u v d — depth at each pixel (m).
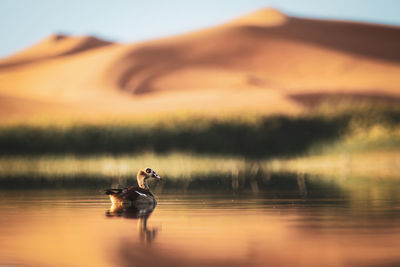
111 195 78.50
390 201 78.25
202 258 45.44
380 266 42.28
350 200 80.12
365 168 154.75
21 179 134.25
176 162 177.88
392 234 53.56
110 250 48.38
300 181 117.62
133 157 195.62
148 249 48.50
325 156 184.75
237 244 50.16
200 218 64.88
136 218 65.44
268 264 43.47
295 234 54.28
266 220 62.75
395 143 181.62
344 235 53.38
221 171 153.88
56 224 61.59
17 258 45.97
